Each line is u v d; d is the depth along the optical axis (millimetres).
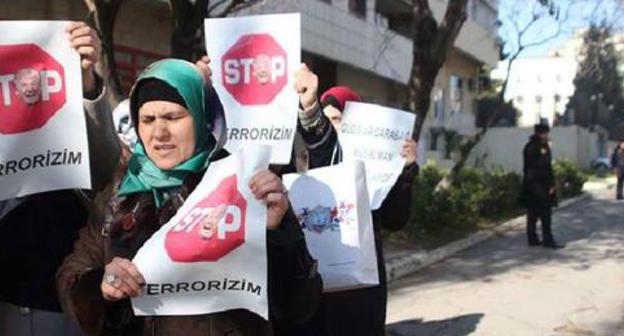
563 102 62812
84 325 2162
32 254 2494
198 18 5949
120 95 5824
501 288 8234
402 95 23516
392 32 20375
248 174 2080
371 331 3607
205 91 2197
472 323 6695
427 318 6898
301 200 3172
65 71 2449
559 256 10555
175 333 2119
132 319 2188
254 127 3342
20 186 2410
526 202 11570
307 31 15734
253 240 2076
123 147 2672
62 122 2449
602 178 35625
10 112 2393
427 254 10000
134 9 11555
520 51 18406
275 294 2246
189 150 2172
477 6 30109
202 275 2070
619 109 59750
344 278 3129
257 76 3342
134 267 2031
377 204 3811
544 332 6395
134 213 2182
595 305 7367
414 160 3967
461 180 15148
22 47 2402
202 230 2047
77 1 10156
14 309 2518
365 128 3977
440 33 10516
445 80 29391
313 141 3424
